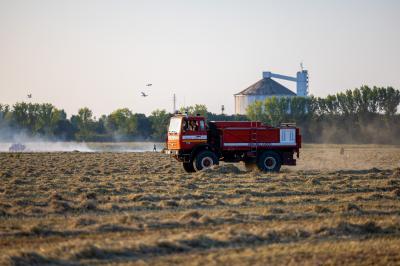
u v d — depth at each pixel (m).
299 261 41.53
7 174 99.81
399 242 47.25
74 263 41.72
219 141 107.38
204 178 92.94
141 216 57.75
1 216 58.72
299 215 58.38
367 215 59.22
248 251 44.16
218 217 56.84
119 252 43.81
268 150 108.50
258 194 74.94
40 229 50.84
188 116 106.81
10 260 41.25
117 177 97.12
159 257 43.06
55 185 84.69
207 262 41.47
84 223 54.59
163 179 93.75
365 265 40.81
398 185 83.94
